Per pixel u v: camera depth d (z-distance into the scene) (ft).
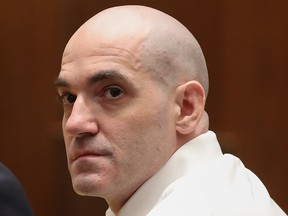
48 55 28.02
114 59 13.57
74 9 27.61
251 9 26.78
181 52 14.05
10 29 28.25
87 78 13.57
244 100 26.71
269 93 26.71
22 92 28.25
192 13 26.78
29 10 28.12
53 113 28.07
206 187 13.44
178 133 14.05
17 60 28.25
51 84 28.07
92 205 27.76
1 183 11.78
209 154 14.15
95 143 13.43
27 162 28.22
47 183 28.07
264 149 26.71
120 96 13.53
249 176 14.23
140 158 13.61
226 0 26.76
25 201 11.94
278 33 26.73
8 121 28.32
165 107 13.75
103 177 13.44
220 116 26.71
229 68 26.76
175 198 13.24
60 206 27.94
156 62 13.73
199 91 14.05
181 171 13.85
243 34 26.76
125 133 13.50
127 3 26.99
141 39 13.74
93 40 13.74
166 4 26.78
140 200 13.84
